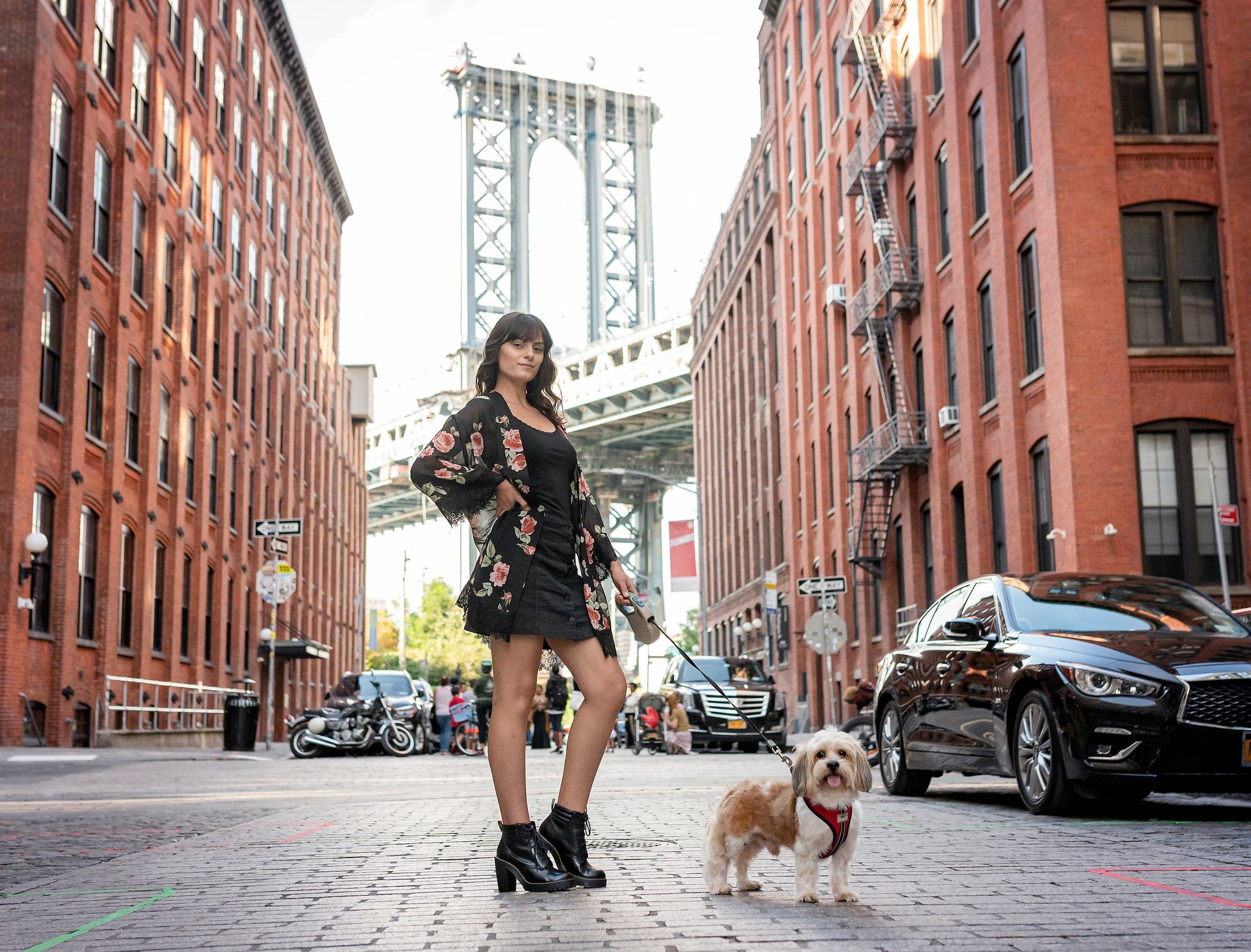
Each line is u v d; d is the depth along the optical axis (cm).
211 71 3900
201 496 3669
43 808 1131
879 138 3238
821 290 4481
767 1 5166
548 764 2147
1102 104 2272
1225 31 2295
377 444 13200
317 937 409
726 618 6744
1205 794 1093
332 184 6638
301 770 1992
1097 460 2180
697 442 7869
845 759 463
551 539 480
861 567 3528
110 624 2806
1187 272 2264
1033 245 2433
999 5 2555
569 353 10400
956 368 2830
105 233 2892
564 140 15662
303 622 5562
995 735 991
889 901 473
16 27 2425
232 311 4106
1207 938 395
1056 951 373
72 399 2602
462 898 488
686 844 711
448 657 10550
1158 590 1057
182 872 602
